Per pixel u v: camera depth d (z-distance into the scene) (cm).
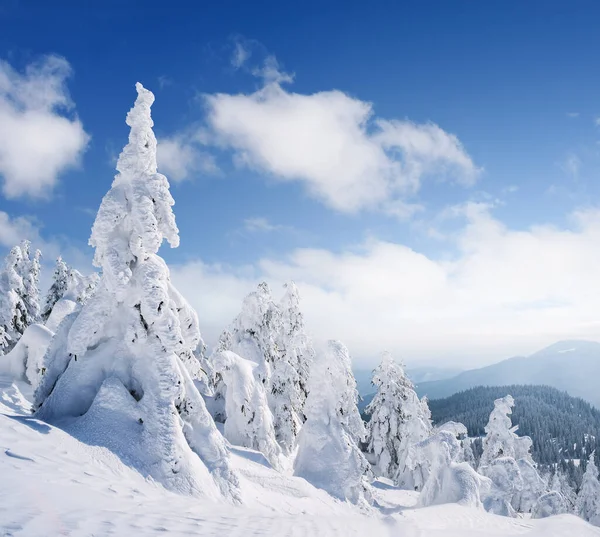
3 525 601
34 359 2481
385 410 3888
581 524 1545
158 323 1433
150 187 1528
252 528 884
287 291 3378
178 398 1410
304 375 3173
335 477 2005
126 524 726
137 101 1570
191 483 1257
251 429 2102
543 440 12631
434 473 2186
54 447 1084
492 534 1235
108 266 1438
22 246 4034
